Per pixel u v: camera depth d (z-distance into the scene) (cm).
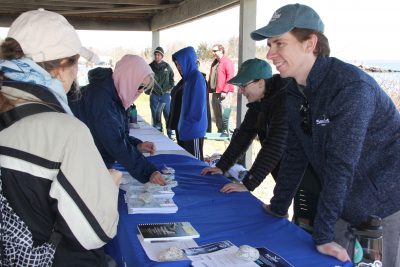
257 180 204
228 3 461
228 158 239
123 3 722
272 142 203
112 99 206
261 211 172
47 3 750
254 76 214
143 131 398
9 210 95
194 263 119
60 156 97
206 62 1096
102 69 214
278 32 129
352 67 132
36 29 103
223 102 696
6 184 96
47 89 103
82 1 708
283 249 134
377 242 125
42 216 98
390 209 144
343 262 124
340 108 127
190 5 618
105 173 103
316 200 178
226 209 174
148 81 216
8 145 97
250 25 422
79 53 110
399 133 140
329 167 131
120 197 188
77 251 102
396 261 149
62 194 95
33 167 95
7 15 878
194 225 154
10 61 100
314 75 134
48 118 99
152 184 197
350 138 126
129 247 135
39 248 97
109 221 101
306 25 130
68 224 97
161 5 724
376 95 134
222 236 144
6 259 95
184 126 398
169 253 124
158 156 279
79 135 99
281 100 207
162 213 167
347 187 130
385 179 141
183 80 427
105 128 199
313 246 136
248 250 123
